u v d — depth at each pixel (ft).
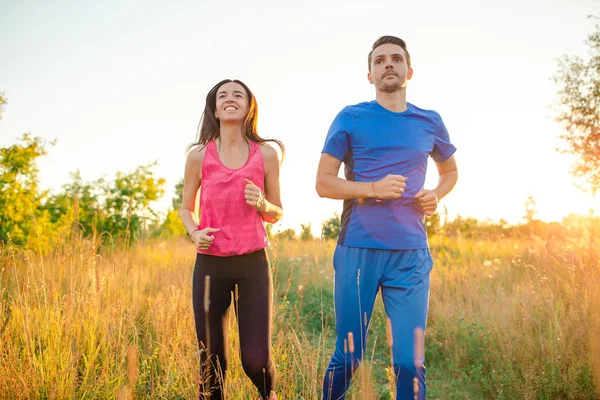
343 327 9.02
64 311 11.24
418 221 9.12
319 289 21.84
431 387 12.53
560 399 10.61
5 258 13.38
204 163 9.21
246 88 9.53
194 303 8.96
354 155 9.33
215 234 8.86
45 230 25.55
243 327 8.79
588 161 39.70
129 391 6.94
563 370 11.17
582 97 40.42
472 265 23.21
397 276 8.89
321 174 9.36
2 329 10.46
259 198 8.56
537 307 13.85
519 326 13.42
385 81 9.23
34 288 11.82
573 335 11.98
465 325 14.67
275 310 13.46
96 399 9.48
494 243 31.35
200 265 9.00
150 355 11.38
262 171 9.29
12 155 24.80
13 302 11.47
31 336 10.61
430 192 8.91
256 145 9.48
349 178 9.52
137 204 33.55
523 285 17.54
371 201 8.94
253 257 8.99
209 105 9.63
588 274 14.79
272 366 8.93
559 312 13.44
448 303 16.47
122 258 19.24
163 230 35.88
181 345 11.47
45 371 9.83
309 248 31.94
